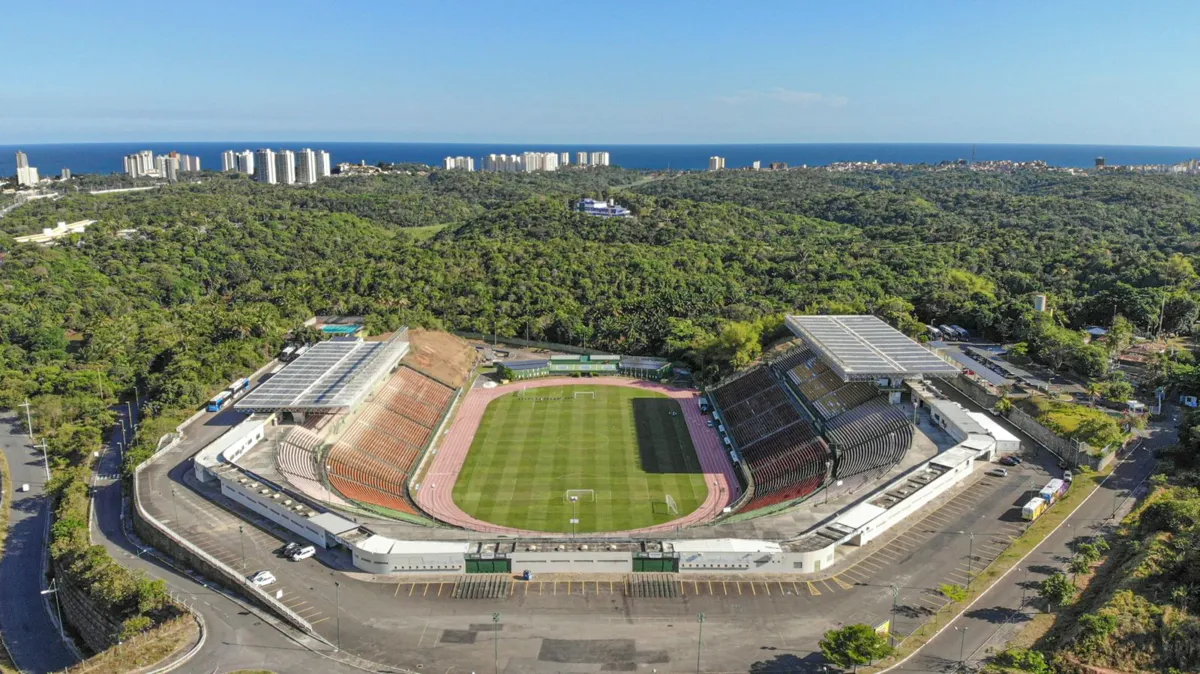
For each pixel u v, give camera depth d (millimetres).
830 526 94875
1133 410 131875
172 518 102125
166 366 166125
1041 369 157500
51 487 118250
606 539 93812
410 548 90500
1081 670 69500
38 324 197125
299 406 127875
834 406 141375
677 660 73250
